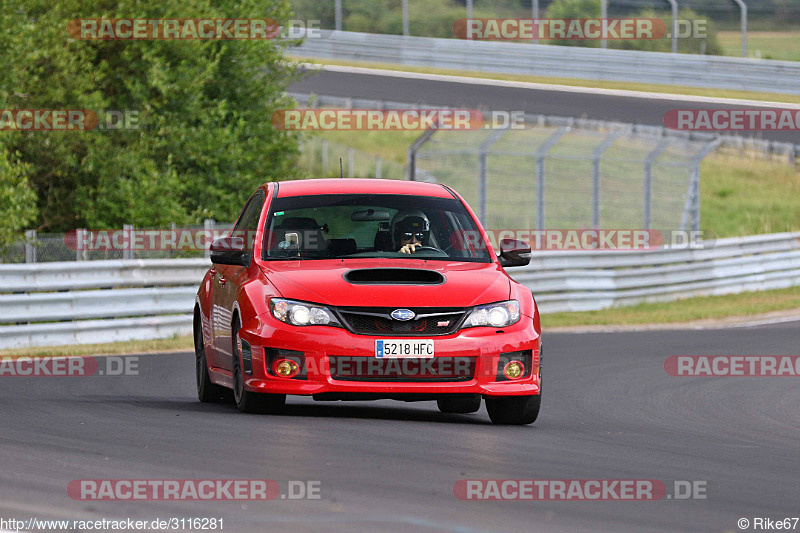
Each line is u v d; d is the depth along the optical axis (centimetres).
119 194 7869
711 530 1731
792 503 1984
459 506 1822
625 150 13338
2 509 1712
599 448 2580
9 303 5162
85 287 5519
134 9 8156
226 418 2842
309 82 14625
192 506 1770
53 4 7931
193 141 8319
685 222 10000
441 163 13025
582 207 12012
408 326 2809
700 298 8838
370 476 2059
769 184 14475
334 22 16625
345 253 3091
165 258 6488
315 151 13725
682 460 2450
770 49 16362
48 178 7975
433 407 3541
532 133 13525
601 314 7731
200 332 3494
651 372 4625
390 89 14412
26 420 2809
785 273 9750
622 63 15450
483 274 2998
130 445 2370
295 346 2784
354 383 2777
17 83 7319
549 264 7812
